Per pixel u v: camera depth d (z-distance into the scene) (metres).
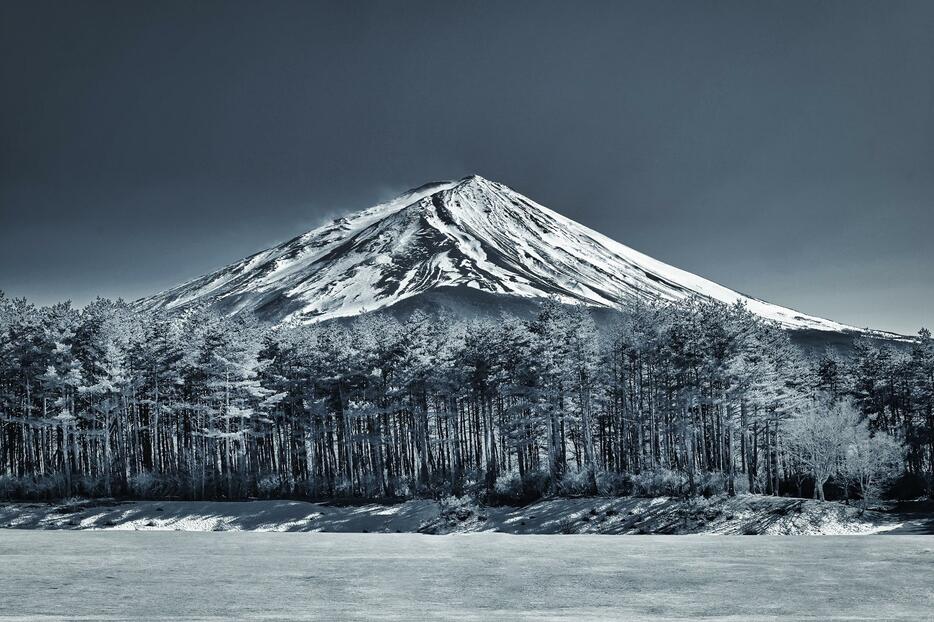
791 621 11.46
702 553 20.61
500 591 14.43
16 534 26.88
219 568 17.53
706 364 63.78
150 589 14.64
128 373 75.44
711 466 71.50
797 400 71.06
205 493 73.81
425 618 11.70
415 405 76.88
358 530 60.25
